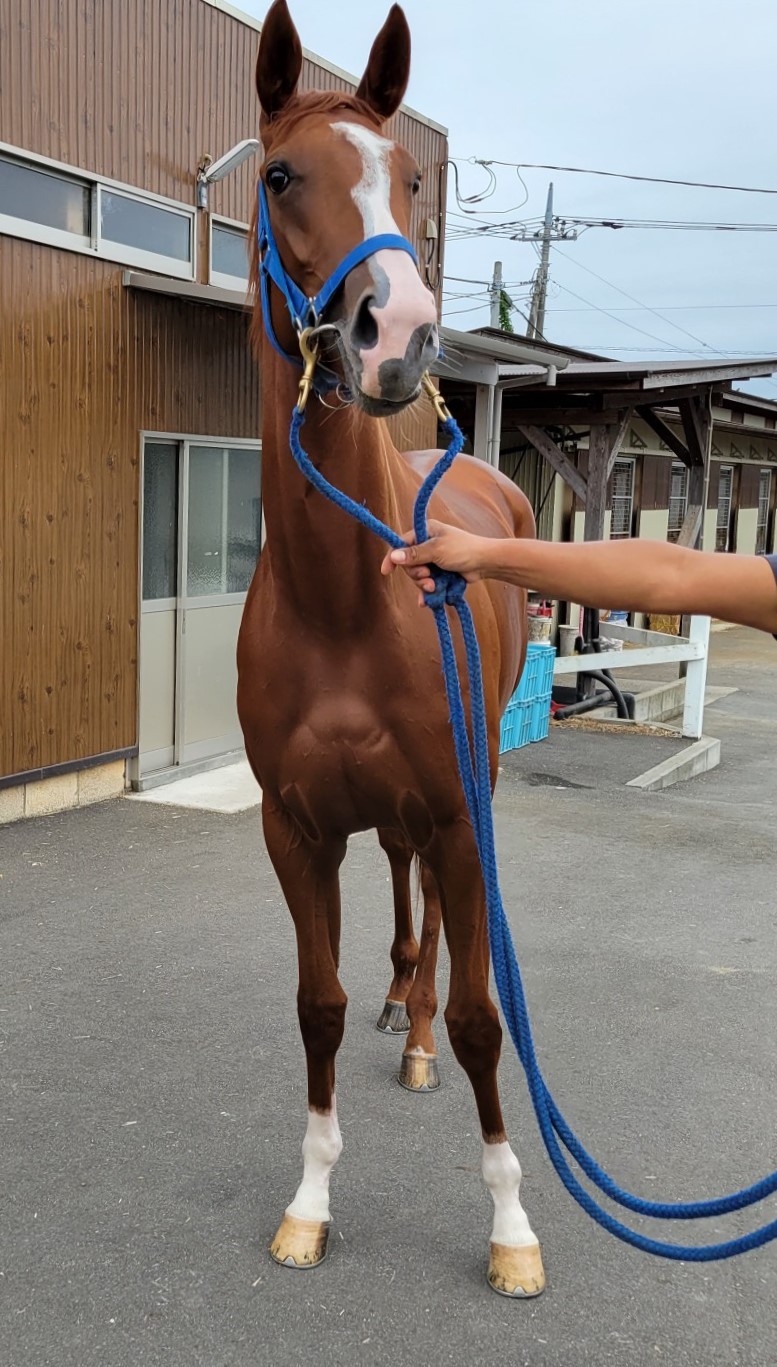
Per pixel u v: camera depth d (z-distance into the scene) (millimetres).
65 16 5016
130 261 5527
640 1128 2764
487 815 1690
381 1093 2916
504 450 11953
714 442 17266
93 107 5227
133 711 5918
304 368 1734
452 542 1527
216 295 5465
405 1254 2262
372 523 1603
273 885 4547
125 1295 2119
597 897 4617
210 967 3699
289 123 1777
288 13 1764
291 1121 2752
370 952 3875
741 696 11062
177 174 5809
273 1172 2535
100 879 4562
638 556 1427
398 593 1979
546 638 8867
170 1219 2354
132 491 5715
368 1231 2332
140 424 5703
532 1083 1759
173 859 4848
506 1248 2170
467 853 2068
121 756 5852
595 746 7812
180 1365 1947
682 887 4793
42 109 4953
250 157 6336
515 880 4824
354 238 1568
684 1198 2463
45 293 5078
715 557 1422
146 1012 3348
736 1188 2508
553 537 12695
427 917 2984
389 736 1995
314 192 1634
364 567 1903
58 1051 3090
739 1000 3588
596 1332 2049
